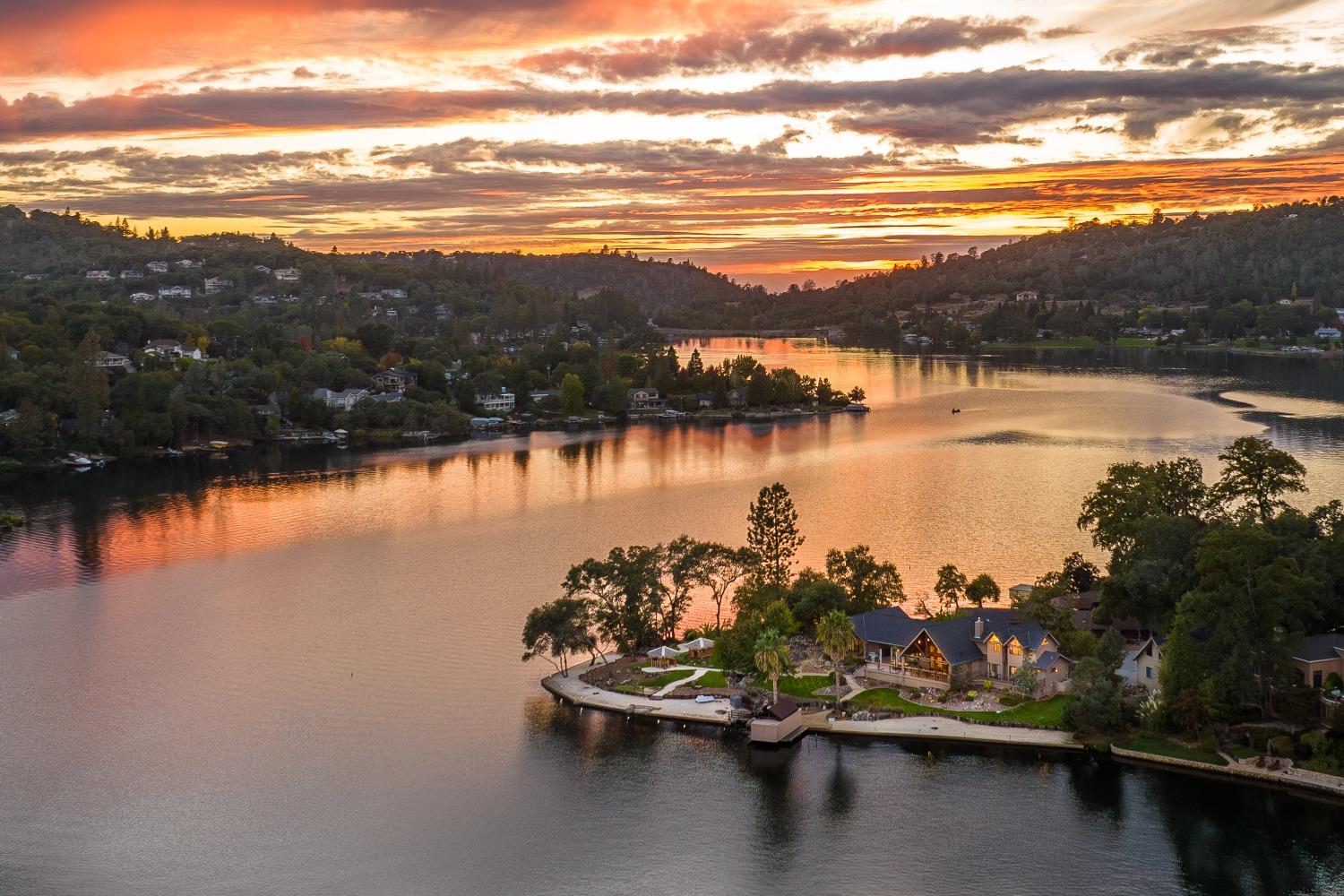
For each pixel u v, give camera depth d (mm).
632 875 103625
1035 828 109250
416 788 119625
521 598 185250
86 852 107812
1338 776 112250
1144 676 133500
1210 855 103938
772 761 124312
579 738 131000
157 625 172750
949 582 165125
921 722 130500
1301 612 125812
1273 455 170625
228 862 105875
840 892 100375
